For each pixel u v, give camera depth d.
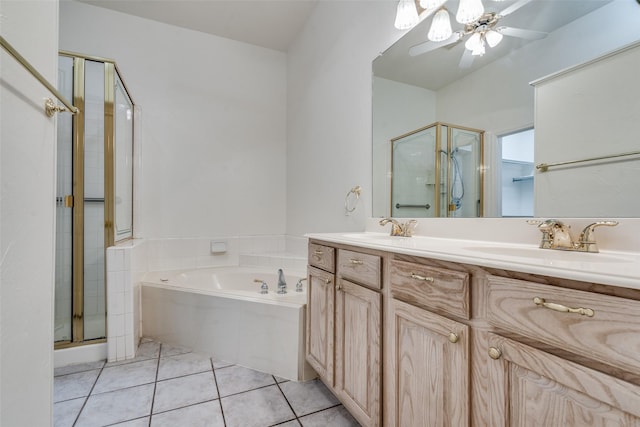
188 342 2.04
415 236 1.53
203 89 2.89
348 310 1.24
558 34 0.99
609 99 0.86
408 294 0.93
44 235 0.78
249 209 3.05
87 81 1.97
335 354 1.33
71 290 1.90
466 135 1.30
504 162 1.15
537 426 0.59
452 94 1.37
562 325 0.56
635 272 0.50
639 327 0.46
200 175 2.86
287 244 3.13
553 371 0.57
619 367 0.48
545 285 0.58
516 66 1.12
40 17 0.76
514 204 1.11
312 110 2.63
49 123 0.81
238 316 1.85
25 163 0.69
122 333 1.88
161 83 2.72
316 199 2.55
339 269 1.33
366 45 1.91
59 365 1.79
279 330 1.71
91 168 1.97
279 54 3.23
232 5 2.54
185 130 2.80
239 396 1.50
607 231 0.86
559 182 0.97
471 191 1.27
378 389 1.04
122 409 1.39
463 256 0.75
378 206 1.81
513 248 1.01
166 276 2.43
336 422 1.31
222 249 2.89
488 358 0.69
